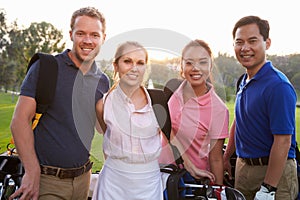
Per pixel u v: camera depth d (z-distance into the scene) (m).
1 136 9.19
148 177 2.10
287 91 2.63
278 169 2.66
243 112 2.89
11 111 16.28
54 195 2.41
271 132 2.73
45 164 2.39
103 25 2.46
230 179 3.29
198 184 2.48
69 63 2.36
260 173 2.86
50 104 2.34
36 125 2.39
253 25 2.80
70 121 2.36
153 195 2.12
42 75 2.30
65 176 2.40
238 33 2.85
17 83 35.97
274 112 2.64
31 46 39.09
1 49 38.69
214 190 2.42
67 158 2.38
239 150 3.01
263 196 2.65
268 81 2.71
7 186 2.39
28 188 2.23
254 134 2.83
